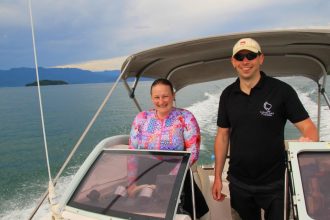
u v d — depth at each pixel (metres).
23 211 8.77
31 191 10.41
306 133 2.39
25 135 19.06
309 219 1.87
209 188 3.28
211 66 4.32
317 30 2.78
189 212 2.51
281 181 2.49
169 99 2.74
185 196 2.49
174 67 4.23
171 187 2.23
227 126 2.71
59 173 2.80
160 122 2.79
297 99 2.43
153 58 3.59
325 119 12.03
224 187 3.71
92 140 15.84
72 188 2.47
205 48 3.46
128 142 3.17
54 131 19.39
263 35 2.98
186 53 3.63
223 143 2.75
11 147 16.31
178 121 2.75
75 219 2.26
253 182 2.54
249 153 2.49
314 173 1.99
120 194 2.34
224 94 2.66
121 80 3.74
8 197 9.92
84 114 25.17
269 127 2.43
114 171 2.50
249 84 2.49
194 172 2.84
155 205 2.18
